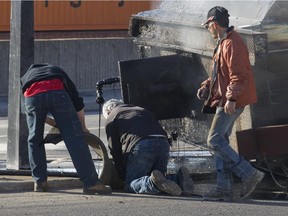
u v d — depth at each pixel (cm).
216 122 1296
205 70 1541
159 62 1559
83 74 3878
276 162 1427
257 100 1382
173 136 1652
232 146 1454
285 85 1409
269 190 1424
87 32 4534
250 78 1277
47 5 4441
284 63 1400
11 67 1616
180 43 1612
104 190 1340
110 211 1181
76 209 1195
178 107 1584
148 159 1358
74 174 1462
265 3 1409
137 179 1350
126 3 4597
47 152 2120
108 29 4581
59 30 4472
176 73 1572
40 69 1342
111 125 1405
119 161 1405
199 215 1161
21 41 1586
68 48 3844
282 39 1398
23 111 1488
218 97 1291
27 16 1589
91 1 4541
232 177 1343
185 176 1371
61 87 1324
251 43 1363
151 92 1559
